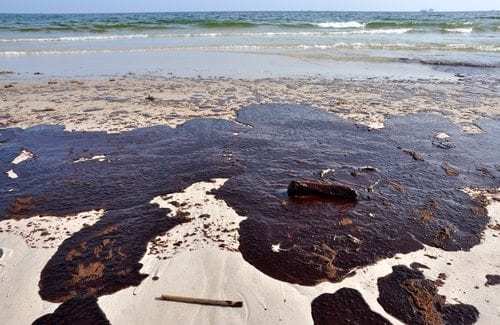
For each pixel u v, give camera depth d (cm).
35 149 769
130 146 792
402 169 708
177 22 3900
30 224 520
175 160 730
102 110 1027
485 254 474
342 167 713
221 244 482
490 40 2853
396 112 1055
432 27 3834
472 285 420
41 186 625
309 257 463
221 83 1380
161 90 1259
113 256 456
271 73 1584
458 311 384
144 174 671
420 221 543
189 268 438
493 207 584
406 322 371
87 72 1547
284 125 938
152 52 2067
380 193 619
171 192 611
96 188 620
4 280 417
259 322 366
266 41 2552
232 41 2520
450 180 669
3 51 1958
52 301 390
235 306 385
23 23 4088
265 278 426
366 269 444
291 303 391
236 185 637
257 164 720
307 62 1864
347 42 2594
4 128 879
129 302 389
